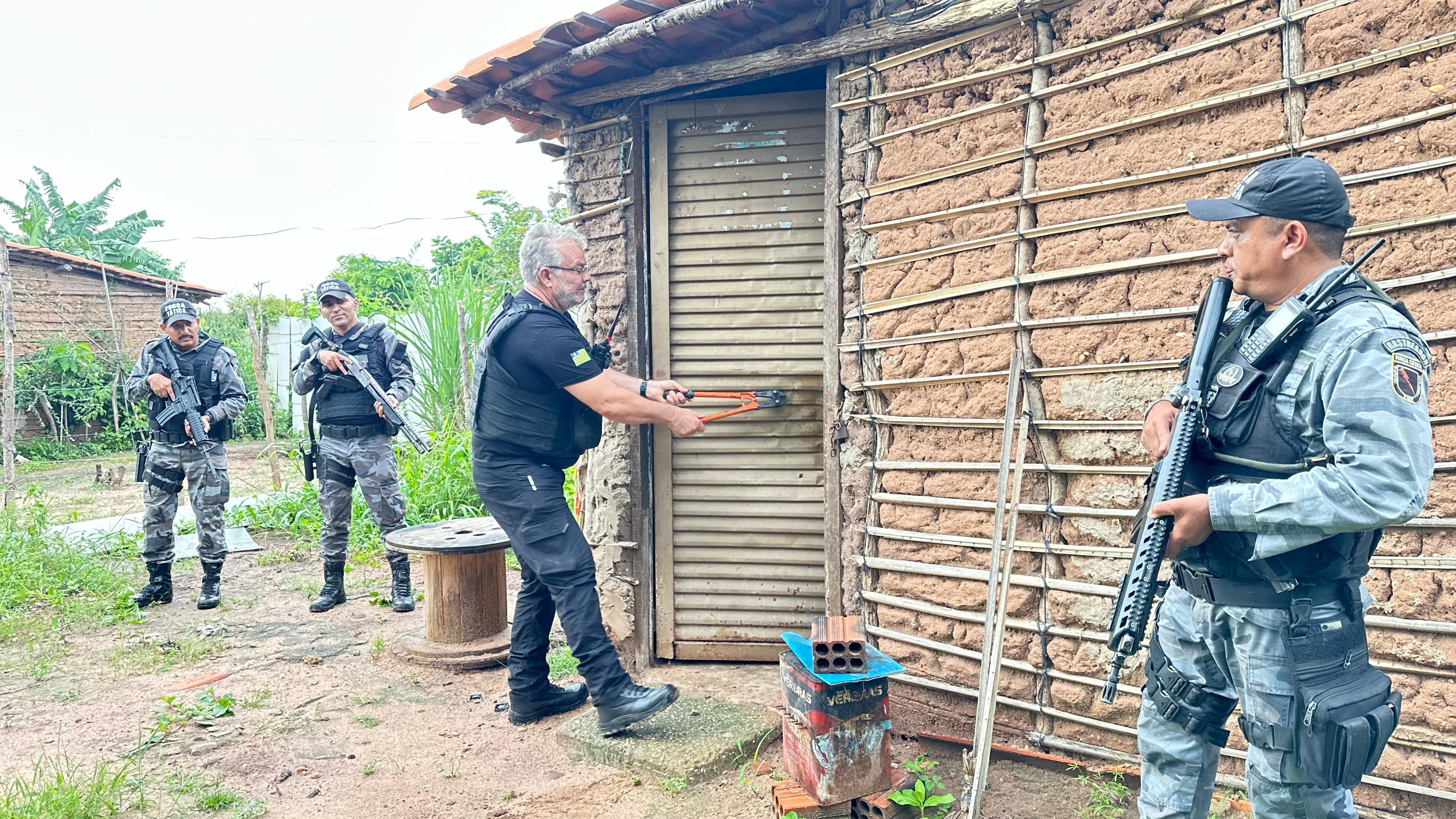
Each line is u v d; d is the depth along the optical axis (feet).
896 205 11.56
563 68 12.78
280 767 11.11
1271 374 5.95
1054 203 10.16
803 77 14.23
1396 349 5.45
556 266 11.30
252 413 55.21
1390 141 8.09
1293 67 8.50
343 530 18.65
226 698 12.82
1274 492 5.60
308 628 17.20
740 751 11.06
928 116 11.21
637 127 13.97
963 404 11.00
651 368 14.28
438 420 37.24
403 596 18.30
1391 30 7.99
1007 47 10.45
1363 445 5.35
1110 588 9.96
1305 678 5.82
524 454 11.43
